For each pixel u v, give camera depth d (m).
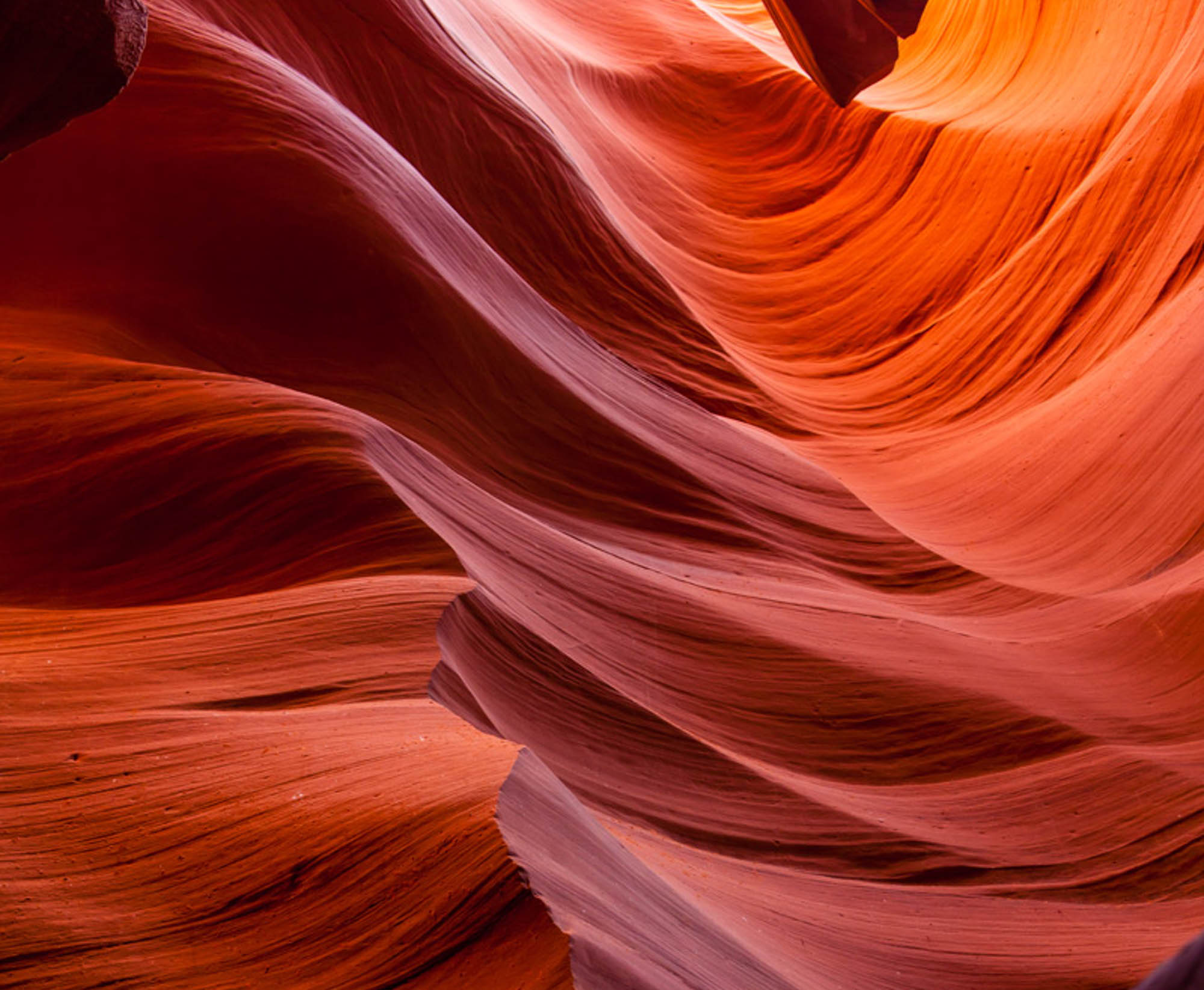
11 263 11.09
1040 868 8.72
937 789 9.62
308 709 5.06
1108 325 17.25
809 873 7.51
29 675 5.10
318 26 17.69
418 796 3.71
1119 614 12.53
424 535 7.93
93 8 3.93
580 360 15.72
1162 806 9.53
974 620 13.38
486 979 2.88
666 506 13.43
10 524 7.78
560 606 9.12
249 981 2.95
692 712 8.95
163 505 7.98
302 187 12.59
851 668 10.65
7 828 3.56
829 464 17.62
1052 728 10.50
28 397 8.78
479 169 18.69
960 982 6.61
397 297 12.60
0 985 2.76
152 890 3.31
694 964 3.80
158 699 4.96
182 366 10.89
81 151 11.80
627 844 5.77
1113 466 14.63
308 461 8.30
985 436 17.36
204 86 12.91
